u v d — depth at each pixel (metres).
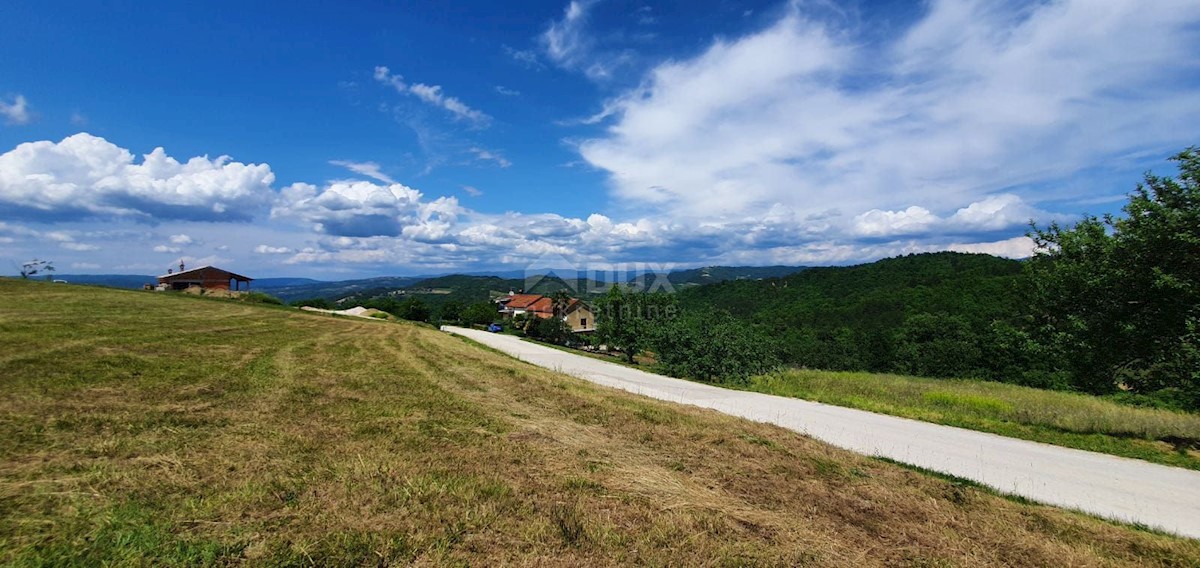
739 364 19.06
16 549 3.08
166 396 7.43
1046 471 6.84
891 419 10.45
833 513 4.70
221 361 11.20
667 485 5.13
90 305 20.91
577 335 51.31
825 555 3.82
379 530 3.65
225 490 4.18
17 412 5.92
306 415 7.01
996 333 11.70
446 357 16.38
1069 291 9.88
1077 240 10.03
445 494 4.43
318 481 4.53
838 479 5.72
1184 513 5.43
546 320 52.25
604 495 4.72
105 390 7.43
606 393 11.43
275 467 4.80
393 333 25.78
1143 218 8.97
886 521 4.57
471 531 3.78
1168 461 7.45
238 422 6.36
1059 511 5.18
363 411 7.54
